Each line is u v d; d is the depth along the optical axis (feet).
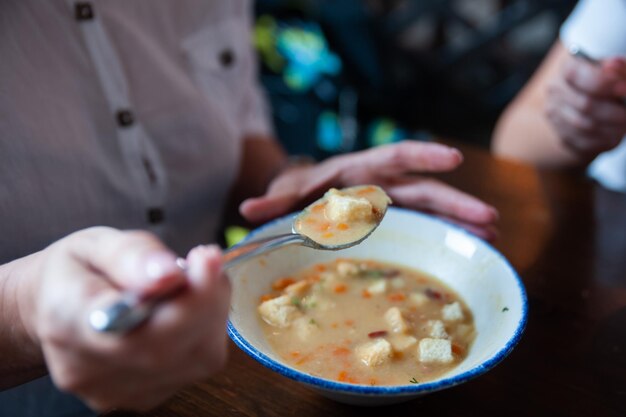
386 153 1.76
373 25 4.52
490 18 4.34
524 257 1.75
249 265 1.44
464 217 1.73
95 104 1.78
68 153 1.71
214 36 2.19
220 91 2.25
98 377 0.86
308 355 1.28
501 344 1.14
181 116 2.01
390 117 4.67
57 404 1.85
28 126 1.62
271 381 1.27
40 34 1.65
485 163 2.28
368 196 1.38
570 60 2.25
